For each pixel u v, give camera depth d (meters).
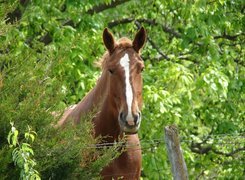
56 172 10.10
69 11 16.20
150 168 16.09
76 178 10.22
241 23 17.41
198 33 16.36
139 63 11.28
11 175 9.93
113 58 11.36
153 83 16.55
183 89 16.31
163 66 16.95
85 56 15.62
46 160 9.92
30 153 9.82
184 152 16.64
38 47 10.93
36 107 10.01
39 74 10.37
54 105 10.23
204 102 17.94
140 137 16.34
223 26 17.22
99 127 11.56
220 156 18.39
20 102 10.14
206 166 18.31
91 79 15.59
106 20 17.41
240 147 18.39
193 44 17.42
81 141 10.18
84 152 10.35
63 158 9.98
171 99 15.93
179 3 16.94
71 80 15.64
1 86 10.06
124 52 11.39
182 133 17.41
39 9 15.80
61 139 10.14
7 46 11.02
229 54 17.52
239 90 17.17
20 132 9.88
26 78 10.18
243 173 17.98
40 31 16.39
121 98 11.02
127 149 11.55
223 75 16.14
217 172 18.59
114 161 11.46
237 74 17.34
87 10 16.41
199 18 16.42
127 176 11.58
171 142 9.38
